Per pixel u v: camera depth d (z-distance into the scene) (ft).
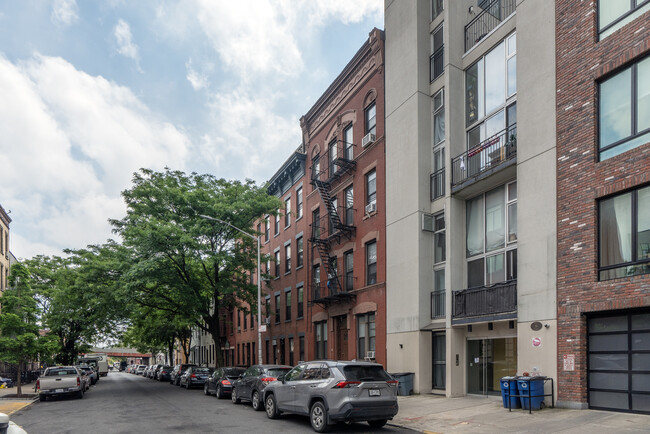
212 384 72.18
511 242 50.06
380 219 69.15
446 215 56.54
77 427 41.78
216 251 85.87
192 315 88.69
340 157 80.12
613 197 38.32
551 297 41.73
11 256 144.56
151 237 76.59
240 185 89.81
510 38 52.49
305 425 40.34
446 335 54.03
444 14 60.80
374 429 37.65
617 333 37.11
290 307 103.30
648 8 37.22
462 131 58.29
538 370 42.14
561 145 42.65
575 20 42.52
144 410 53.26
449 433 34.35
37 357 90.33
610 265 37.96
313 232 91.81
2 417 21.84
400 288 62.90
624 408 36.14
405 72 65.72
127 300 82.23
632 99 37.52
